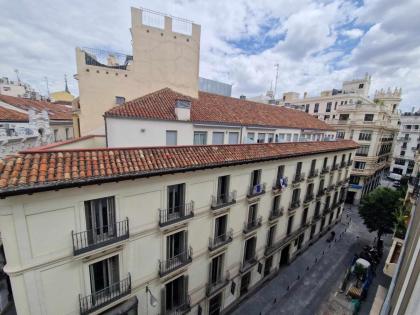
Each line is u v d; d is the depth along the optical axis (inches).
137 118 554.9
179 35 804.0
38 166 294.5
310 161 908.0
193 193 487.5
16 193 260.1
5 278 592.7
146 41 772.0
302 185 890.7
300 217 931.3
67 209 317.7
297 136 1035.3
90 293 362.3
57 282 324.8
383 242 1167.0
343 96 1914.4
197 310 559.2
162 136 599.5
